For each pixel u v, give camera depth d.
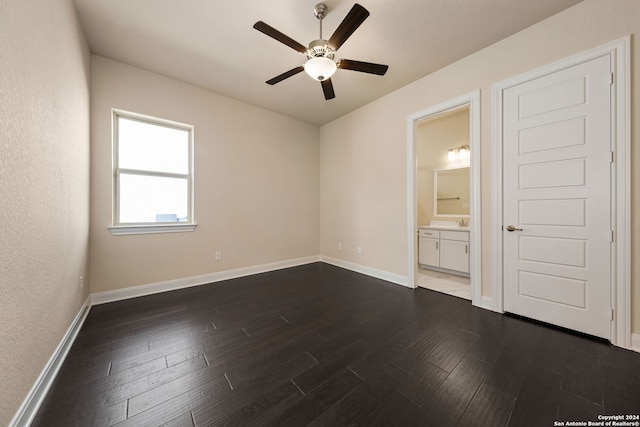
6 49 0.92
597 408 1.17
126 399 1.22
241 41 2.26
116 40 2.24
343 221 4.06
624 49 1.65
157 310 2.33
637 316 1.64
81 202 2.02
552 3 1.83
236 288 2.99
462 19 1.98
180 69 2.71
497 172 2.27
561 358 1.57
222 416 1.13
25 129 1.07
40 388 1.21
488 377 1.39
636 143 1.63
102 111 2.47
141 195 2.80
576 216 1.87
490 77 2.31
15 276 1.00
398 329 1.97
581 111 1.83
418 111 2.91
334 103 3.58
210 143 3.21
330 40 1.78
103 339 1.80
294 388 1.31
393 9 1.87
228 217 3.40
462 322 2.09
